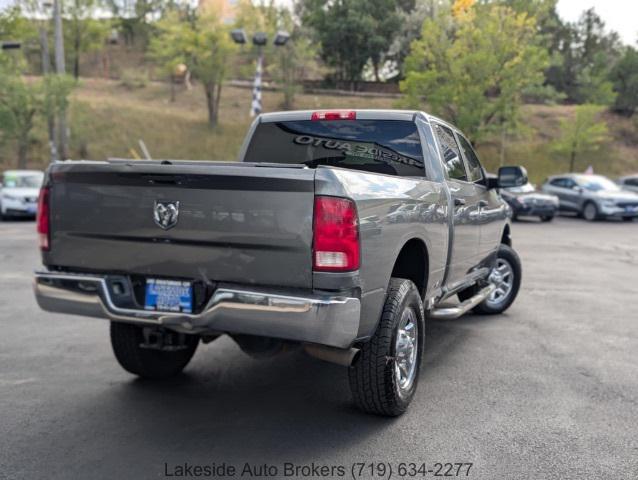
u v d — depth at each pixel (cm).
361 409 421
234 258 359
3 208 2005
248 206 352
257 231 352
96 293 389
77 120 3388
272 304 345
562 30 5606
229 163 388
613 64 5091
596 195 2297
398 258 470
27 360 550
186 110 4450
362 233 357
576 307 805
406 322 430
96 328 665
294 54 4362
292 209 346
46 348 588
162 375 501
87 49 4569
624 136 4428
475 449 376
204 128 3994
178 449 372
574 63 5444
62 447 373
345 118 547
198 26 3862
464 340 634
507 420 421
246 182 351
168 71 4369
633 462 362
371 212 368
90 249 395
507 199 2277
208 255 364
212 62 3834
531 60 2842
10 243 1413
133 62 6462
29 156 3416
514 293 762
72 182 396
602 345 619
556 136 4209
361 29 5184
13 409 433
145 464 352
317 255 344
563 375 521
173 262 373
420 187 453
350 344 361
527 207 2223
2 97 2897
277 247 349
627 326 702
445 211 500
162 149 3628
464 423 416
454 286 572
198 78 4019
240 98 4884
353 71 5341
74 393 467
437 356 575
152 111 4203
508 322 717
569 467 354
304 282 348
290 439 388
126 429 400
